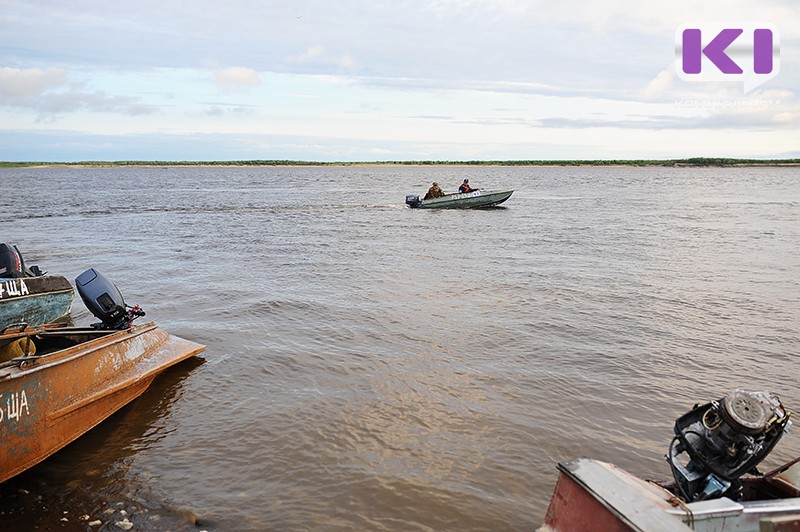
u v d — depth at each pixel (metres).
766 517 3.63
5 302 10.03
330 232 24.47
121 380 6.94
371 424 6.67
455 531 4.84
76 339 7.45
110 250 19.14
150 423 6.68
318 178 113.50
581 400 7.37
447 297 12.47
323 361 8.60
